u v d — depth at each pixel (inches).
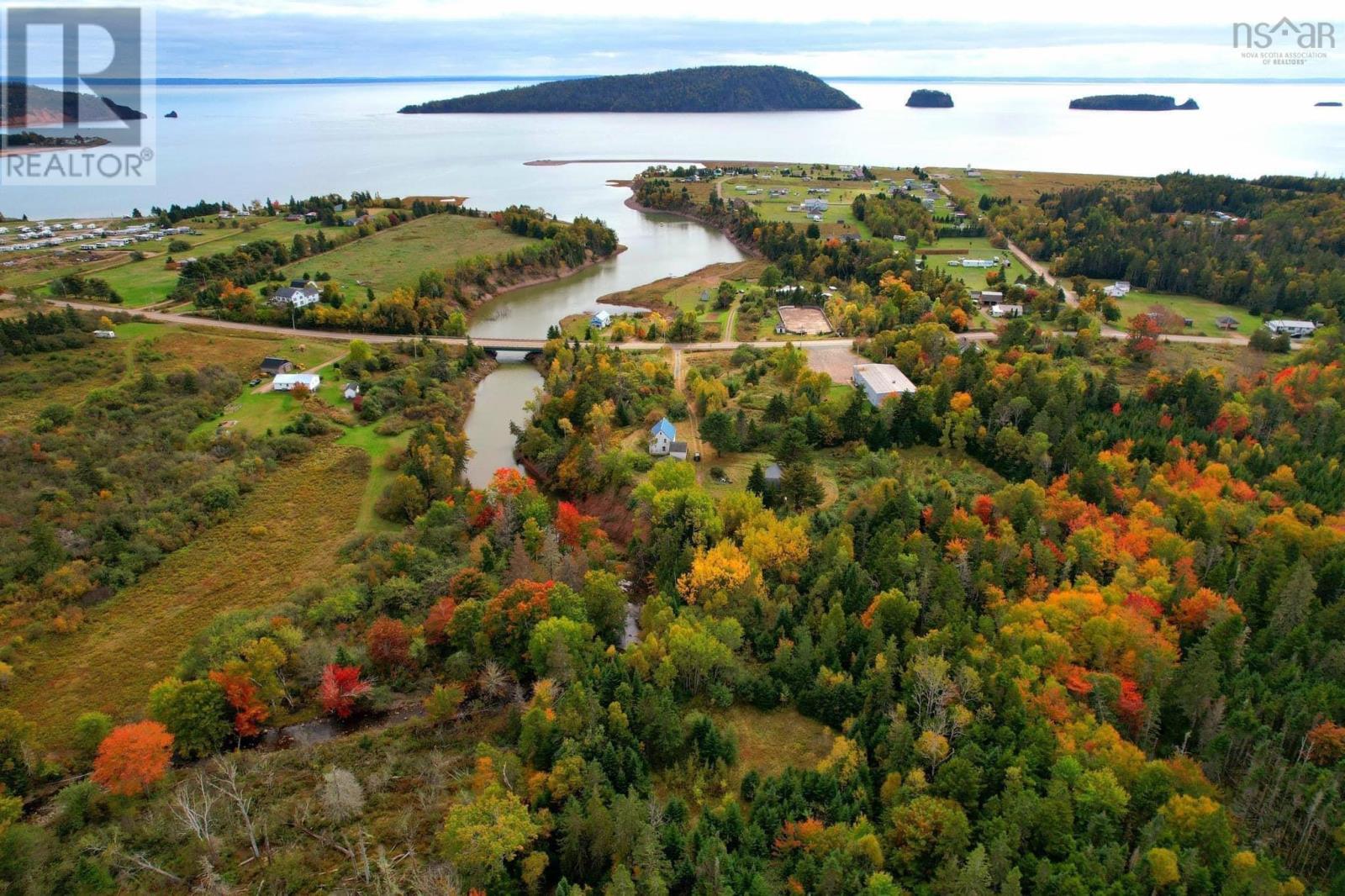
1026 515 4837.6
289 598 4756.4
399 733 3745.1
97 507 5398.6
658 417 6840.6
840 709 3609.7
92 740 3649.1
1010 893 2571.4
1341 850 2775.6
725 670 3814.0
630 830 2906.0
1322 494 4985.2
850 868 2802.7
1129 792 3024.1
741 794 3294.8
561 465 6102.4
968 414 6151.6
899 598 3937.0
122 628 4589.1
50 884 2898.6
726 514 4960.6
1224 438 5940.0
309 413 7017.7
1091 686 3499.0
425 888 2815.0
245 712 3732.8
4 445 5880.9
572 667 3722.9
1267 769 3065.9
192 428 6683.1
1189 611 3976.4
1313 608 3961.6
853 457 6092.5
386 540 5295.3
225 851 3097.9
